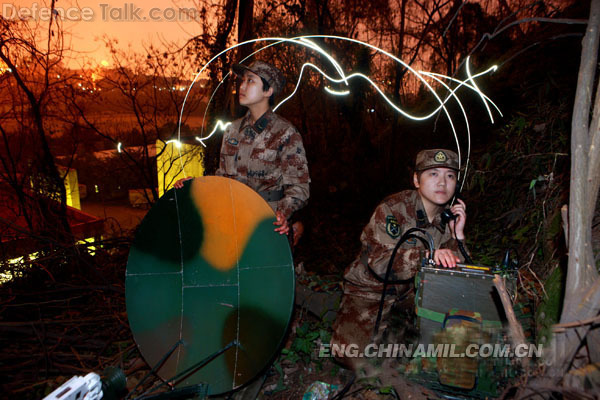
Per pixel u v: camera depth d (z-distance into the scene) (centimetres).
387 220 264
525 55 569
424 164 252
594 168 156
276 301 247
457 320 200
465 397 201
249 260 255
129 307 247
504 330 198
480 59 703
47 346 316
